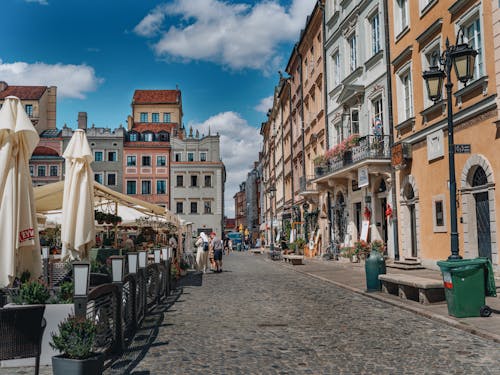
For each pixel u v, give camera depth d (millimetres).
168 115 86250
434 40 17969
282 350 7258
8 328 5004
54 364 5270
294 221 43500
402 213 20969
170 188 74125
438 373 5922
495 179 14211
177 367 6371
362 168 22578
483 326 8273
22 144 8016
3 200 7586
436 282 10930
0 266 7367
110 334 7000
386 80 22594
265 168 77500
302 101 39906
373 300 12414
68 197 10875
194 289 15914
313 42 35719
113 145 73188
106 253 12641
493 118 14273
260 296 13781
